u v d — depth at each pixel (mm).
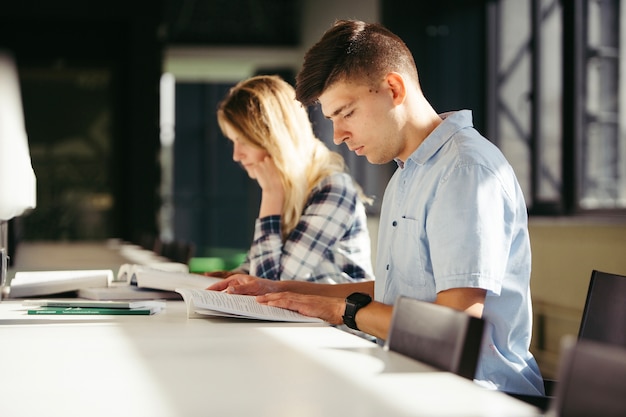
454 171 1742
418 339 1356
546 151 5070
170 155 12633
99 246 6348
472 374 1226
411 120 1899
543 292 4344
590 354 827
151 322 1858
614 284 1821
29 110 8750
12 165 2375
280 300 1953
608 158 4520
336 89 1892
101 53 8875
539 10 5129
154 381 1208
